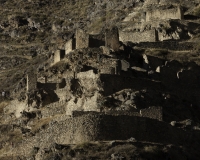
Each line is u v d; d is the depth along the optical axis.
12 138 155.00
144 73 165.00
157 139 137.88
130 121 136.38
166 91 160.25
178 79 165.38
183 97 163.25
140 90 154.25
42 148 137.25
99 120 135.00
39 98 162.88
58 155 130.62
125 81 155.38
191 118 154.12
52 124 141.88
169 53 181.62
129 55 171.88
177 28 196.62
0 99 195.00
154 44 185.62
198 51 184.75
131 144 131.38
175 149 134.88
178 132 141.88
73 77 162.75
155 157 130.38
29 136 151.25
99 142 132.12
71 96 157.25
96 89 153.50
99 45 175.75
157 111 144.62
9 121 167.38
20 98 170.38
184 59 179.12
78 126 135.50
